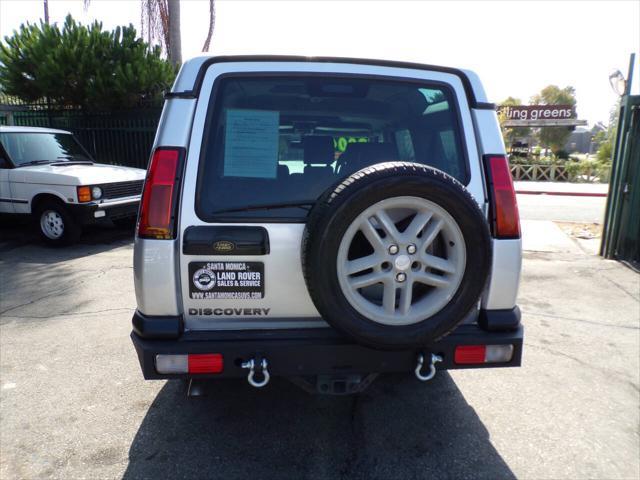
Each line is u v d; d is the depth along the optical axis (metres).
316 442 2.85
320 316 2.47
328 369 2.39
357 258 2.33
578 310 5.01
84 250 7.38
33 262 6.69
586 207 12.91
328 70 2.52
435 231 2.24
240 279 2.38
